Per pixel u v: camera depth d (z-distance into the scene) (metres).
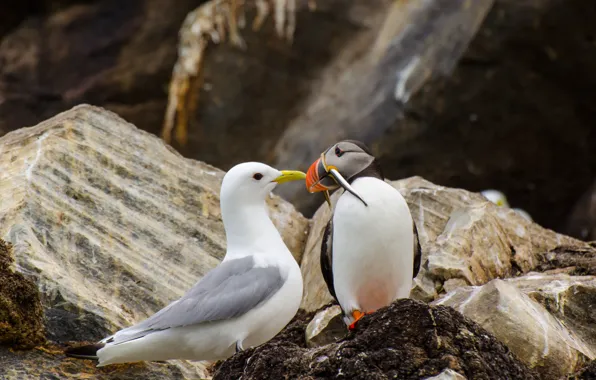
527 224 14.70
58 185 12.29
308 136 23.03
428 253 12.91
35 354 10.38
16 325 10.32
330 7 23.59
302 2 23.48
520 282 12.36
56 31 25.50
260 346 9.38
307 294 12.96
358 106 22.80
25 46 25.44
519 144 22.36
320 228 13.73
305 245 14.15
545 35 21.12
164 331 9.72
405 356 8.69
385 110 22.34
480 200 14.41
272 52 23.58
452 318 9.05
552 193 23.08
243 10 23.39
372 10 23.94
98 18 25.59
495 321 10.51
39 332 10.48
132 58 25.09
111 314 10.94
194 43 23.55
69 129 13.13
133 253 12.12
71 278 11.21
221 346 9.93
